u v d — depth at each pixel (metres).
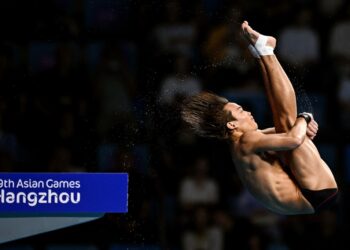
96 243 36.81
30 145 39.72
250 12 43.91
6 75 41.47
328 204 22.39
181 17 43.59
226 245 37.84
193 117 23.70
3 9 43.09
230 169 38.84
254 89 41.12
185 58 41.62
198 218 37.75
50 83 41.38
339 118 41.50
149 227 36.97
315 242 37.69
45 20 43.34
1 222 29.47
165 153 38.22
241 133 23.05
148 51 42.50
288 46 43.31
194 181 38.34
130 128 39.34
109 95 40.81
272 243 37.88
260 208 38.31
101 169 38.91
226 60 41.69
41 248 36.66
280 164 22.66
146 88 40.81
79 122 40.22
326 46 44.22
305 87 42.22
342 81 42.59
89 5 43.91
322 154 40.12
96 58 42.59
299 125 21.83
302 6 44.56
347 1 44.97
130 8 43.88
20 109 40.56
